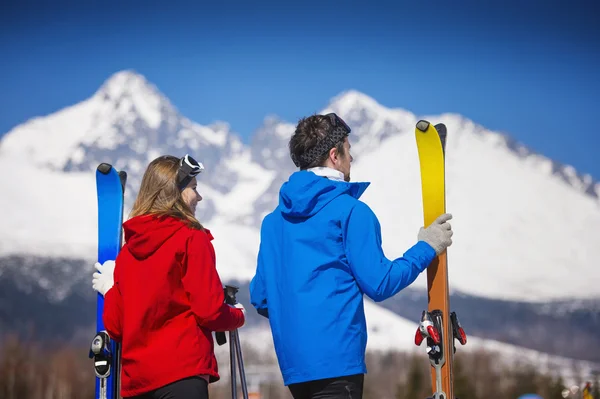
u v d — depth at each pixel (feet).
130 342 13.57
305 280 13.70
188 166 13.99
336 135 14.43
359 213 13.75
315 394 13.53
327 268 13.75
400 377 383.45
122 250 14.24
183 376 13.28
